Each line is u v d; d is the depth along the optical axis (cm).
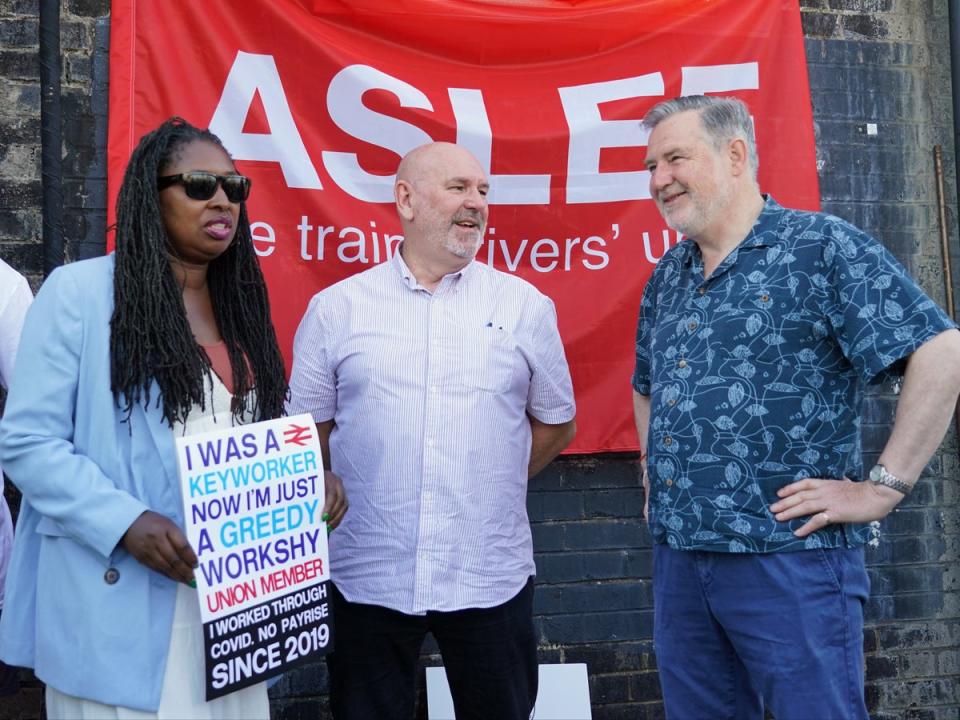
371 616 236
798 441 204
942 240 346
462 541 234
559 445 266
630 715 325
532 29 317
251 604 179
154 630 174
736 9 328
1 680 249
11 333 234
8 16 292
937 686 341
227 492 177
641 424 252
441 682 308
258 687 192
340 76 302
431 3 310
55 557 176
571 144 316
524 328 246
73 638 171
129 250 180
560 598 323
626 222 319
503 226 313
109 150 287
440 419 235
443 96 310
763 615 203
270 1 298
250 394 195
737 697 220
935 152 348
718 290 214
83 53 296
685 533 212
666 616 224
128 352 176
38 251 293
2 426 176
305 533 189
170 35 291
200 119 293
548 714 311
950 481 345
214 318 197
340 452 241
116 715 170
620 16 321
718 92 325
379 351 238
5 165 291
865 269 198
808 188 328
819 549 203
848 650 202
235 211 189
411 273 246
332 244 302
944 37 352
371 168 305
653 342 230
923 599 341
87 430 176
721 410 207
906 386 196
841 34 346
